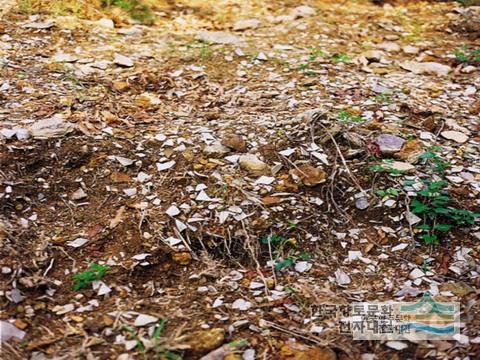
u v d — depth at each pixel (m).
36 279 1.60
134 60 2.59
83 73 2.43
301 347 1.49
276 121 2.15
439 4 3.46
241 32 2.97
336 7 3.38
